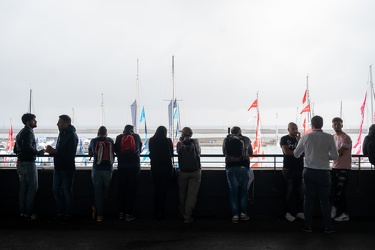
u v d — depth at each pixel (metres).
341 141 6.76
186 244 5.60
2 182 7.59
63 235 6.08
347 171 6.72
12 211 7.56
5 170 7.59
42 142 26.73
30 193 6.95
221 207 7.40
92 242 5.71
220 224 6.75
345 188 6.86
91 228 6.52
